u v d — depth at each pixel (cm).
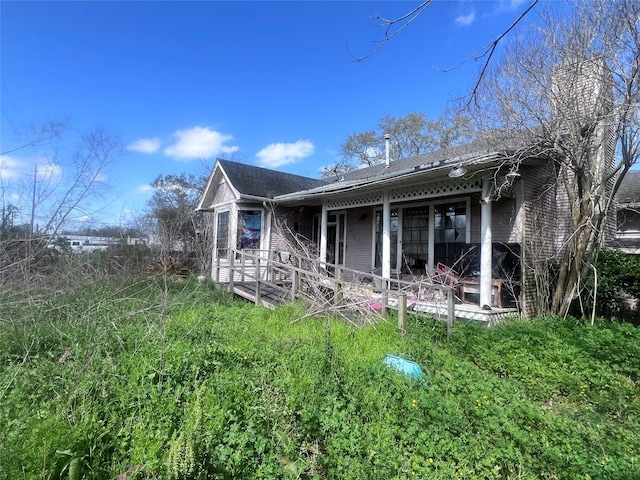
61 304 534
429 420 308
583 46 617
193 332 507
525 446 278
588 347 507
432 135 2572
